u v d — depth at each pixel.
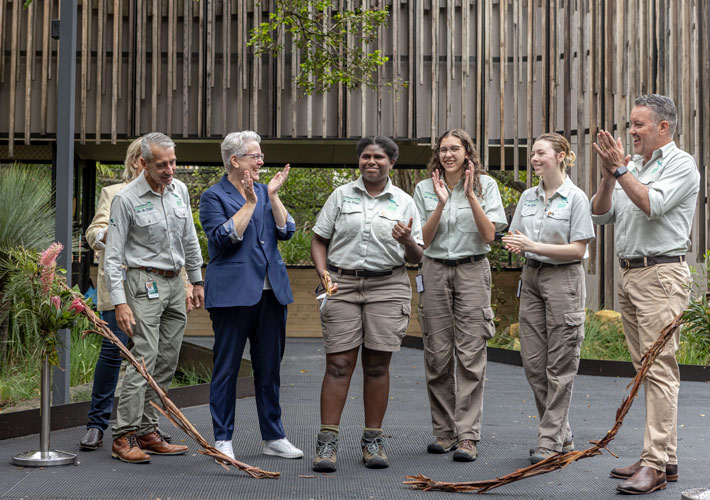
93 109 9.74
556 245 3.78
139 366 3.41
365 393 3.76
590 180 9.62
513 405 5.55
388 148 3.79
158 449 3.88
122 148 10.30
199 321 12.10
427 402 5.70
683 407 5.52
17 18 9.41
